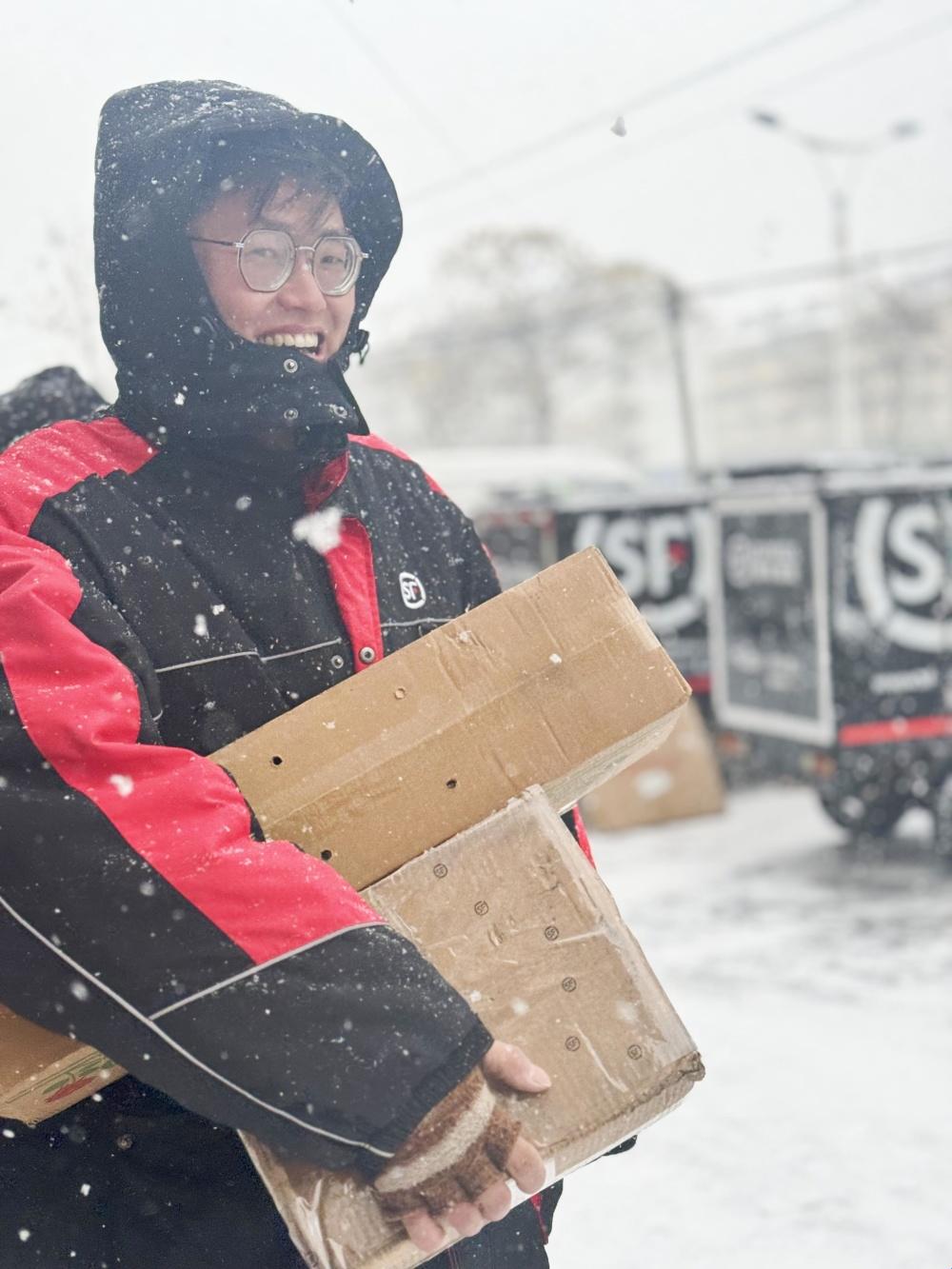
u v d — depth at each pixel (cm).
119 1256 142
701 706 1016
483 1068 127
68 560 144
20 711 126
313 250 157
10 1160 145
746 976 612
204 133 149
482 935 136
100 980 122
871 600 804
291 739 143
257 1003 121
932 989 579
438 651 147
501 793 145
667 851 891
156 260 151
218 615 149
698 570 1003
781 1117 438
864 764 807
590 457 1898
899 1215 362
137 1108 145
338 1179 125
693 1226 359
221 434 152
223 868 123
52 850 122
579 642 149
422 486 184
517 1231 158
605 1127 129
